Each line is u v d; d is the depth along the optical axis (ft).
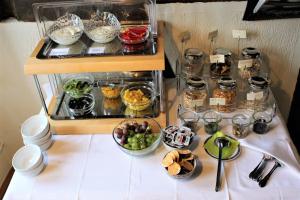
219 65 4.85
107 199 3.55
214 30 5.07
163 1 4.82
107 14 4.71
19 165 3.85
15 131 6.37
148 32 4.53
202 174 3.72
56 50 4.28
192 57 4.83
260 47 5.25
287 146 4.00
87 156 4.06
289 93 5.82
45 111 4.58
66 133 4.41
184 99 4.66
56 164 3.97
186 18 4.96
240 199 3.45
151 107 4.65
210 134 4.29
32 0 4.74
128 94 4.61
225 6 4.82
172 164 3.68
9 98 5.89
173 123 4.45
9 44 5.20
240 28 5.04
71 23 4.64
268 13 4.80
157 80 4.91
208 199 3.48
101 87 5.06
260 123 4.23
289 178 3.63
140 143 3.92
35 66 3.95
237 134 4.18
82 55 4.12
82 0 4.72
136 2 4.70
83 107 4.60
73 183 3.72
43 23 4.84
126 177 3.75
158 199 3.52
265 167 3.76
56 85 5.10
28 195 3.64
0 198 6.26
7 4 4.92
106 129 4.37
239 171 3.75
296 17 4.88
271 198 3.45
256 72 4.89
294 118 5.95
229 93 4.48
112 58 4.01
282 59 5.37
